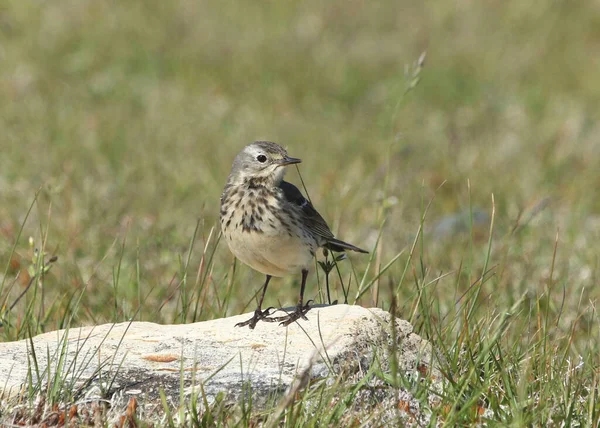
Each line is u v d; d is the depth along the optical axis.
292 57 27.19
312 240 9.48
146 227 14.24
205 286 11.27
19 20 27.75
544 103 24.38
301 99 24.38
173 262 12.45
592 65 28.16
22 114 20.69
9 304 11.19
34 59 25.20
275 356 8.03
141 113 21.88
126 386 7.54
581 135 21.47
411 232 14.97
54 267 12.30
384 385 7.68
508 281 11.66
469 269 9.88
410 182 17.61
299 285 12.52
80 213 14.66
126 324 8.98
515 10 31.89
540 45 29.58
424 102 24.52
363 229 14.77
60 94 22.80
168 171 17.50
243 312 10.41
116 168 17.64
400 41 29.25
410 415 7.37
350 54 27.86
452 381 7.62
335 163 18.84
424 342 8.52
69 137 19.38
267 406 7.31
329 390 7.40
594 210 17.06
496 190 17.09
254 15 30.62
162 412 7.23
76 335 8.67
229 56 27.02
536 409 7.34
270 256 9.33
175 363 7.95
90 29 27.83
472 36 29.92
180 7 30.33
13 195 15.52
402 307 9.50
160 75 25.31
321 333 8.46
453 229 14.88
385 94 24.84
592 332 10.29
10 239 13.41
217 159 18.66
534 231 14.77
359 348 8.12
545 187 17.58
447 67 27.00
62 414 7.08
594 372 8.16
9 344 8.41
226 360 7.99
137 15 29.11
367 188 16.75
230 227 9.39
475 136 21.31
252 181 9.59
